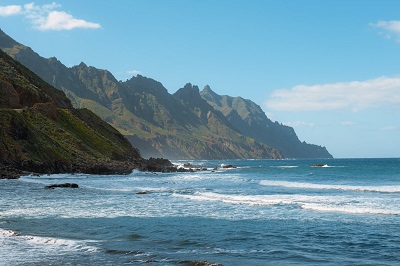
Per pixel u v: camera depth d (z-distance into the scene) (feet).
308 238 66.64
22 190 160.04
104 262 51.26
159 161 542.98
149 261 51.62
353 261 51.88
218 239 65.92
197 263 50.08
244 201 120.47
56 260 52.44
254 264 50.31
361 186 182.91
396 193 146.51
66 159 310.65
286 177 296.51
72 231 72.84
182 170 452.76
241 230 73.92
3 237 66.95
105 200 127.13
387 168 456.45
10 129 283.18
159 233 71.10
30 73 529.45
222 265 49.55
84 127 422.41
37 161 279.49
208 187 193.77
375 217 87.97
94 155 360.89
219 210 101.96
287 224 80.02
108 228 75.82
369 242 63.41
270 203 114.01
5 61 462.60
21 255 55.16
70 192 156.15
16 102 373.81
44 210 101.60
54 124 370.32
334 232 71.41
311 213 94.89
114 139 484.33
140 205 113.80
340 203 113.60
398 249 58.75
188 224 80.48
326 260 52.54
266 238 66.69
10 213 96.02
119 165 350.02
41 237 66.64
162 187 195.31
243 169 543.80
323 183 219.00
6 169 245.04
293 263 50.83
